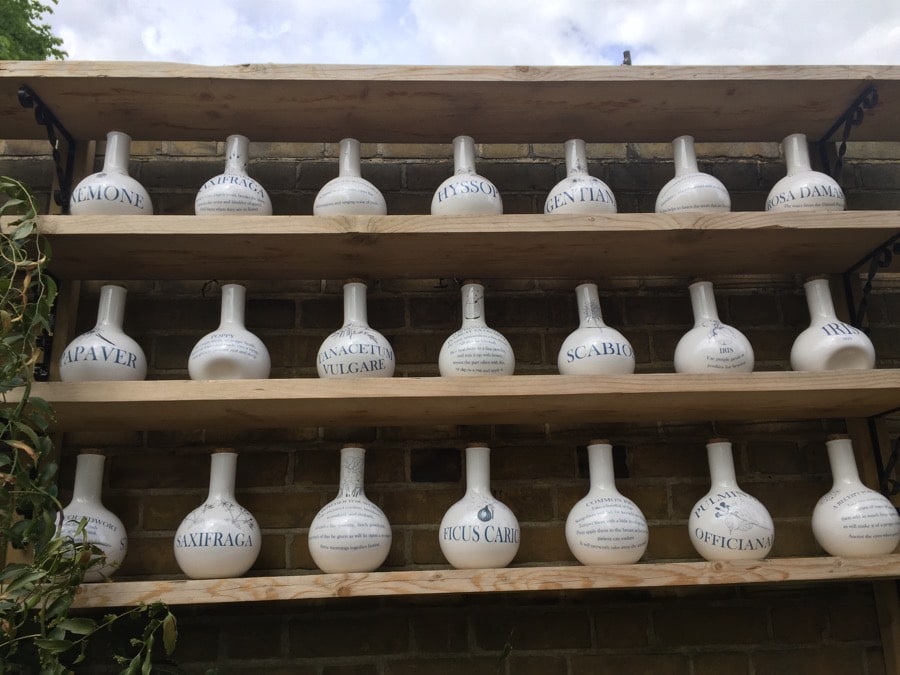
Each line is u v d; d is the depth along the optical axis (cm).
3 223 116
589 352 125
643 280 152
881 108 144
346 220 122
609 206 133
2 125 141
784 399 126
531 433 142
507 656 130
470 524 118
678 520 140
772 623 136
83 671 125
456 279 145
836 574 114
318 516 121
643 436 143
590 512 121
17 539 101
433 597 134
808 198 134
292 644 130
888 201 160
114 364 121
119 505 133
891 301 153
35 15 416
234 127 143
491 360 124
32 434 104
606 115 143
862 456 142
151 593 106
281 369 142
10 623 98
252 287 145
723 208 134
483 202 131
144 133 144
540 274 144
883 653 136
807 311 152
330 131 145
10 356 103
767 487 142
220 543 116
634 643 134
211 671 114
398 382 115
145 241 123
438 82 131
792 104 142
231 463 125
